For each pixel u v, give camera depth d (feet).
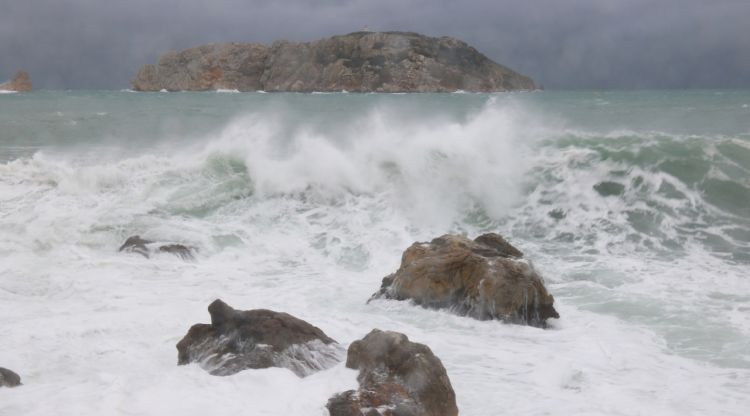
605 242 39.73
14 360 21.01
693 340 23.89
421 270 27.89
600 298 29.09
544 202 44.80
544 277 32.27
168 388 17.21
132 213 44.11
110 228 41.45
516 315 25.94
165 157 57.11
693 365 21.63
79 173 49.90
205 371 19.13
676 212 42.27
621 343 23.71
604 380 20.30
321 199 47.37
